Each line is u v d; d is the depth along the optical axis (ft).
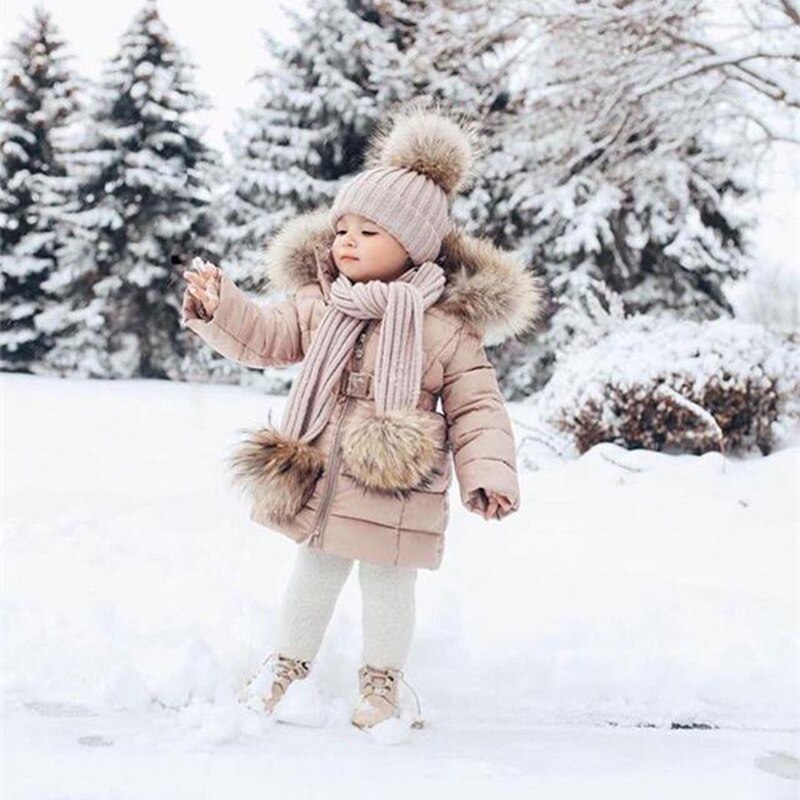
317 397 7.50
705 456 21.03
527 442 24.25
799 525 16.26
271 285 8.80
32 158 61.46
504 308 7.90
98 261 57.11
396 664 7.50
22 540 12.64
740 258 50.21
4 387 38.32
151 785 5.92
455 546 14.06
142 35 58.59
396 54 49.83
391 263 7.92
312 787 6.00
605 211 45.27
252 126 51.90
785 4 37.22
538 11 41.57
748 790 6.35
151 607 9.93
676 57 39.75
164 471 19.58
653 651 9.49
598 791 6.23
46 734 6.75
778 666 9.33
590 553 14.21
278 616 8.80
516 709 8.15
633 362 23.41
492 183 49.19
